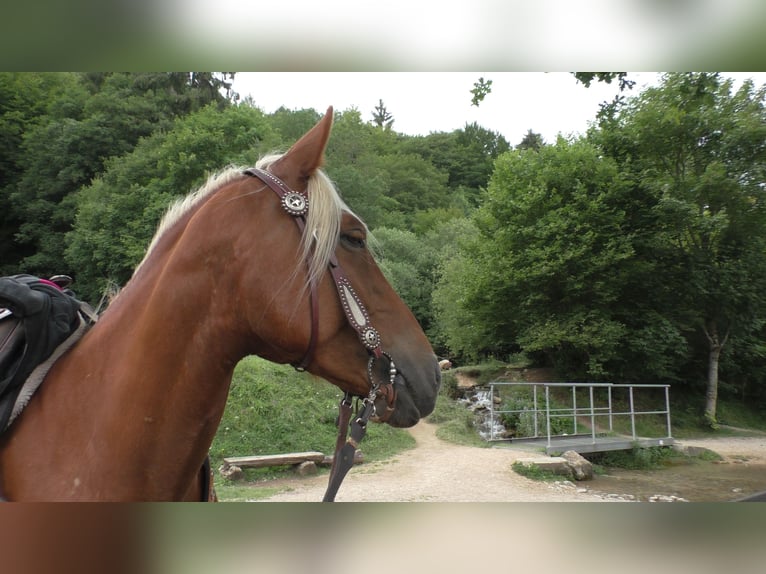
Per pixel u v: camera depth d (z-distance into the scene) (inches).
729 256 650.8
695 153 649.6
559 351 676.1
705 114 613.6
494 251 692.7
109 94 1028.5
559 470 371.2
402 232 1117.1
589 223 636.1
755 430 674.8
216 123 821.2
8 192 995.9
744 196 610.2
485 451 425.1
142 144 910.4
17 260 1010.1
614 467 453.4
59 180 962.1
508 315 703.1
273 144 853.8
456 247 1046.4
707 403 677.3
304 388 468.8
